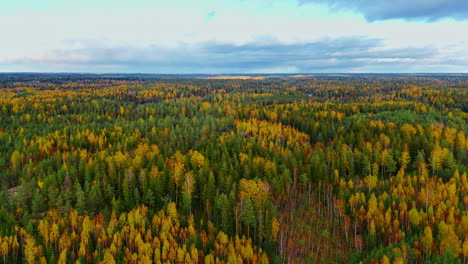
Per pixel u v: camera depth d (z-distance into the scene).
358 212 76.12
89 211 79.62
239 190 83.19
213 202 82.50
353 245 69.75
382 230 68.12
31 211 79.62
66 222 72.62
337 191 90.12
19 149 120.56
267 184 84.38
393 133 121.50
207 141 132.00
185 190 81.12
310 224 78.62
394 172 103.00
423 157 101.19
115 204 77.50
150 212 76.12
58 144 127.94
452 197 76.50
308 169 97.06
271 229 70.44
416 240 62.88
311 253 68.12
